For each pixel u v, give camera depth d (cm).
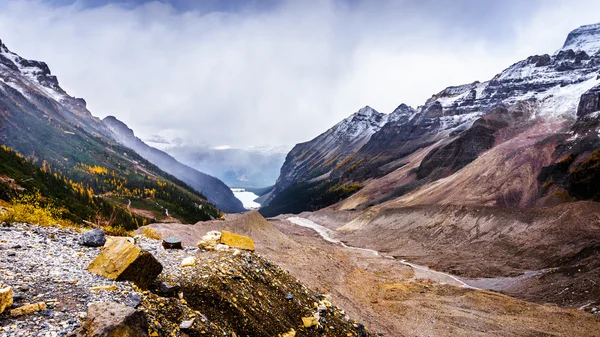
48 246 1448
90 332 758
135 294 1084
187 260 1602
